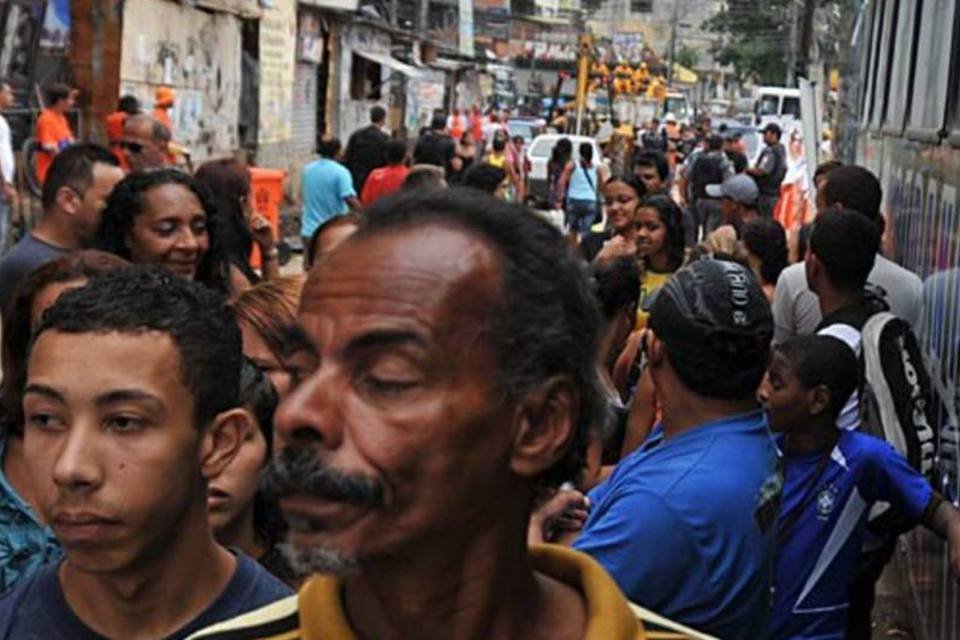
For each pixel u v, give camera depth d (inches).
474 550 68.3
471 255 66.9
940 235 259.3
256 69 1011.3
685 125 2288.4
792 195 623.8
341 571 65.6
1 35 631.2
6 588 116.0
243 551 121.3
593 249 408.2
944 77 265.0
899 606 311.6
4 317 127.9
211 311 98.3
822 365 174.4
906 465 179.9
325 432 65.2
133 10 759.1
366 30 1360.7
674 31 3075.8
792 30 1905.8
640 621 73.1
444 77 1884.8
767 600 130.3
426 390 65.5
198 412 96.2
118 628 98.2
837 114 892.6
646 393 198.5
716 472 126.3
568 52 3016.7
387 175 584.7
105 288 96.3
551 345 67.7
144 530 94.6
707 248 307.4
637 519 124.0
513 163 1103.0
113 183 235.0
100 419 93.5
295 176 1145.4
